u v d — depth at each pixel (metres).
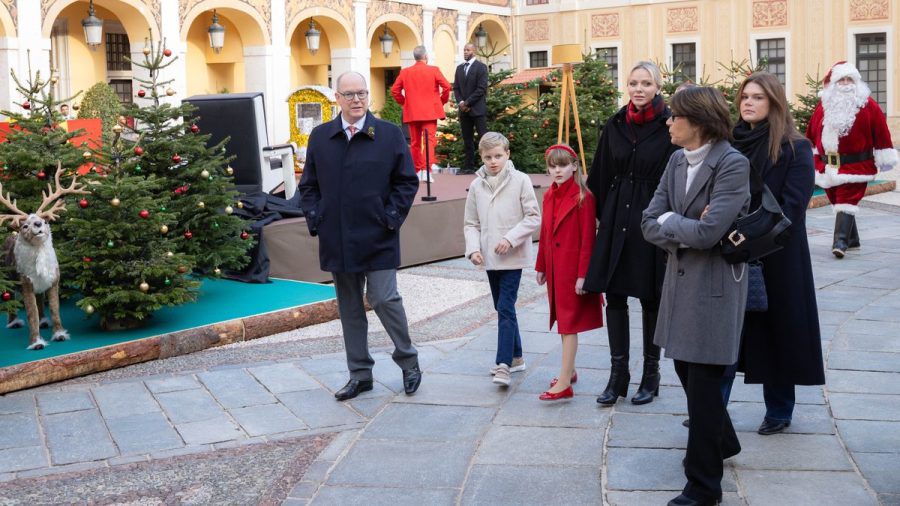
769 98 4.63
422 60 14.09
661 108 5.24
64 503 4.45
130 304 7.28
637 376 6.12
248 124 10.29
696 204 4.04
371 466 4.76
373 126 5.68
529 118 17.08
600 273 5.34
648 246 5.23
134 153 7.91
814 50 28.19
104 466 4.88
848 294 8.55
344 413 5.60
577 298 5.55
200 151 8.34
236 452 5.03
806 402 5.50
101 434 5.32
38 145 8.09
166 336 6.94
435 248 11.08
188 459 4.95
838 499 4.18
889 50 27.20
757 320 4.74
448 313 8.23
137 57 20.11
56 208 6.84
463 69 15.16
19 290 7.58
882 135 10.48
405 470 4.70
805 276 4.73
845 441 4.87
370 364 5.95
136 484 4.65
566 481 4.48
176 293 7.30
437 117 14.30
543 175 14.44
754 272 4.55
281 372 6.42
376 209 5.64
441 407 5.61
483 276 10.16
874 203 15.79
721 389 4.11
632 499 4.25
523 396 5.77
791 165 4.67
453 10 29.27
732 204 3.91
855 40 27.72
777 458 4.65
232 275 9.13
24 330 7.40
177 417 5.58
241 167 10.35
